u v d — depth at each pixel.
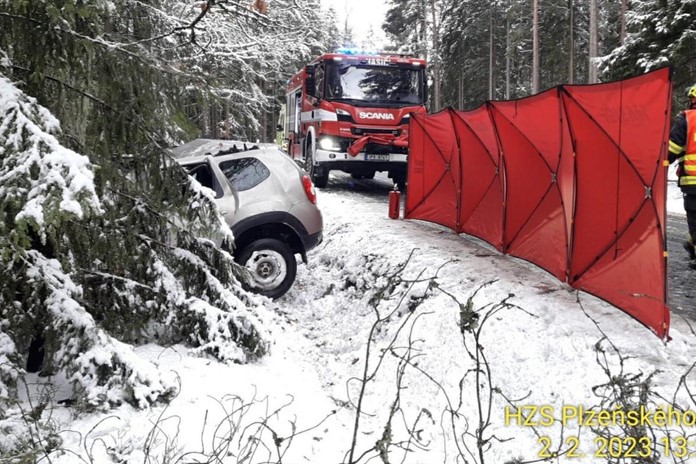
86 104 4.38
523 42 35.16
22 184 3.16
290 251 6.96
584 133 4.88
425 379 4.71
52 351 3.83
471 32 38.19
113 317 4.59
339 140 13.16
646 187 4.30
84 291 4.43
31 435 3.09
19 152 3.24
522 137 6.07
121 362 3.87
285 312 6.86
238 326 4.95
